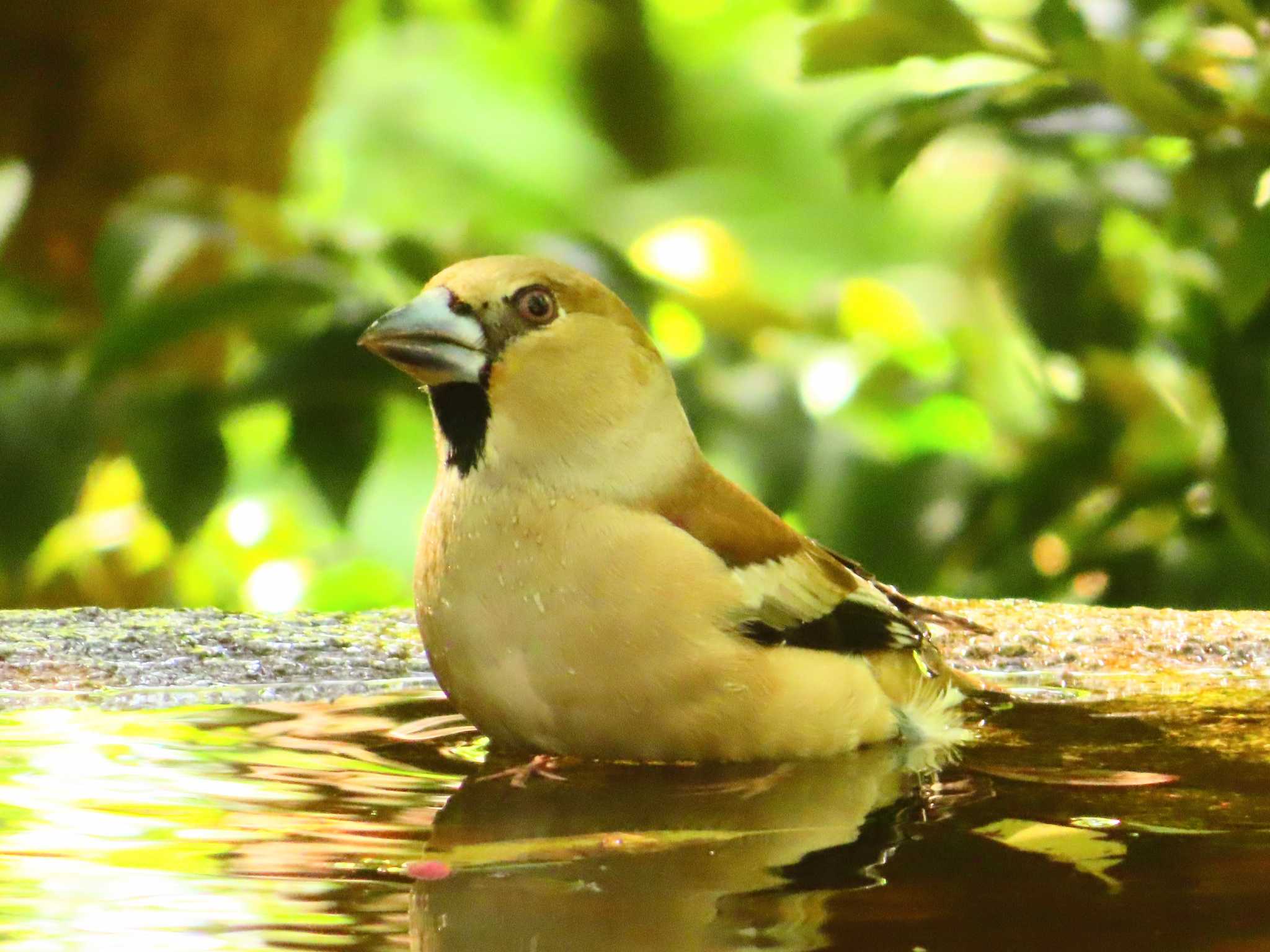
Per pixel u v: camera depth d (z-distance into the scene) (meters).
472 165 27.78
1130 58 10.42
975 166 24.70
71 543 15.94
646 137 28.75
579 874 5.45
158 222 13.56
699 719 7.20
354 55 27.78
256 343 14.11
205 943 4.63
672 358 13.68
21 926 4.74
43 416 13.38
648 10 27.41
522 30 22.41
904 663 7.99
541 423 7.25
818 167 28.30
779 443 13.35
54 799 6.20
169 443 13.32
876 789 6.79
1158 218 12.57
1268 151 11.23
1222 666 9.41
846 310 15.73
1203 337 11.99
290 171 17.64
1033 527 13.22
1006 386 14.99
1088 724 8.02
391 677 8.80
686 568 7.20
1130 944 4.71
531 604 7.14
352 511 13.91
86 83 16.05
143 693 8.27
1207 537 12.87
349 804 6.32
